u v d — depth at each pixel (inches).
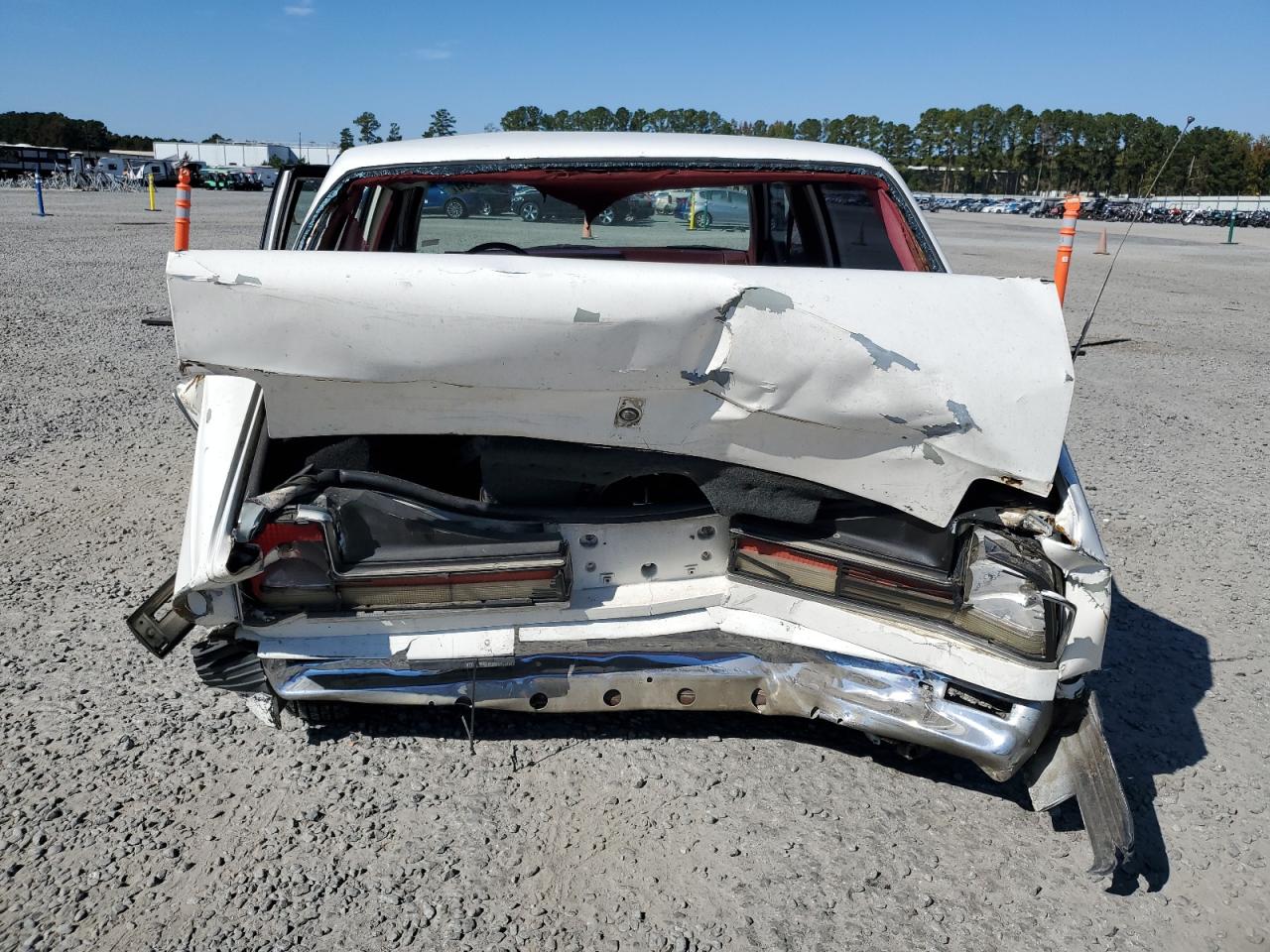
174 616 102.6
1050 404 90.4
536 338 87.7
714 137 137.9
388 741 114.1
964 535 97.2
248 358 89.0
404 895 89.6
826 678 101.4
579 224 154.0
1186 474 240.2
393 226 150.3
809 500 99.8
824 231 151.8
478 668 102.0
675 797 105.3
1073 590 93.6
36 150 2246.6
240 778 106.3
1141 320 522.0
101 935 84.0
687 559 107.5
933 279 94.6
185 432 242.7
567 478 102.3
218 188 2079.2
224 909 87.4
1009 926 88.5
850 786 108.6
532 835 98.5
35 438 234.2
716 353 90.2
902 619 99.3
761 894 91.3
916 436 92.0
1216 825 104.7
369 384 91.8
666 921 87.6
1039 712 95.7
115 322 398.6
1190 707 129.7
